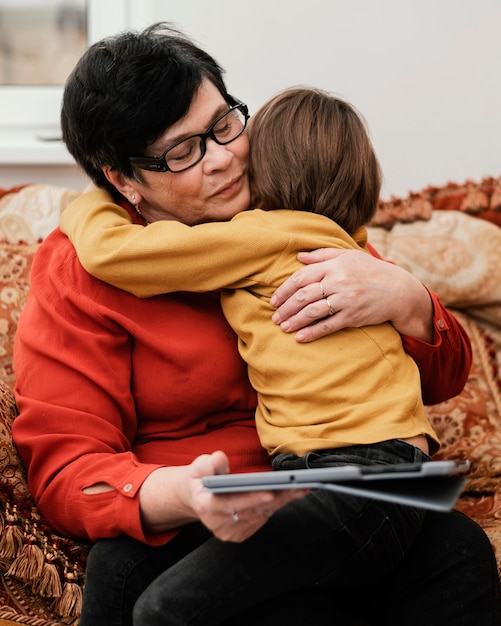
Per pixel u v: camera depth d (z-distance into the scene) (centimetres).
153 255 120
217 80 130
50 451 123
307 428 115
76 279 129
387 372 119
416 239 184
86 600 113
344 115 128
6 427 128
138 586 113
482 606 115
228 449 131
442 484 91
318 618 110
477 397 175
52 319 129
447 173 215
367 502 110
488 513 153
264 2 211
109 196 137
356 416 114
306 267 121
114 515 113
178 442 132
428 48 211
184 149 124
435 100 213
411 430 115
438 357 136
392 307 123
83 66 125
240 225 122
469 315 186
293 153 125
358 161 127
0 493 121
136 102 120
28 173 220
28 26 227
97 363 126
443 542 118
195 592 105
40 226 179
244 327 123
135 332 127
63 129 132
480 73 211
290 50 212
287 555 106
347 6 210
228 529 100
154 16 214
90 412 125
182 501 106
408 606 118
